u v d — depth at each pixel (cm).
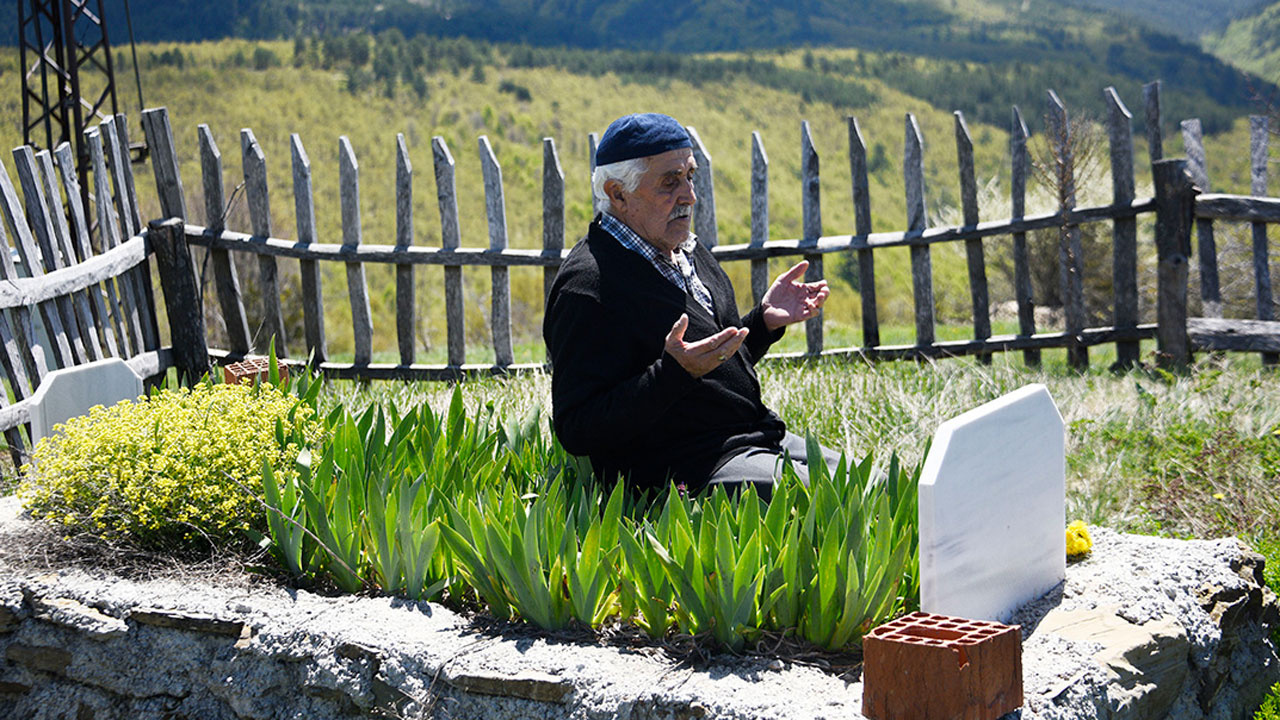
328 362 768
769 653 250
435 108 7362
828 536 249
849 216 6438
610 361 300
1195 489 443
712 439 317
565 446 307
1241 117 9038
